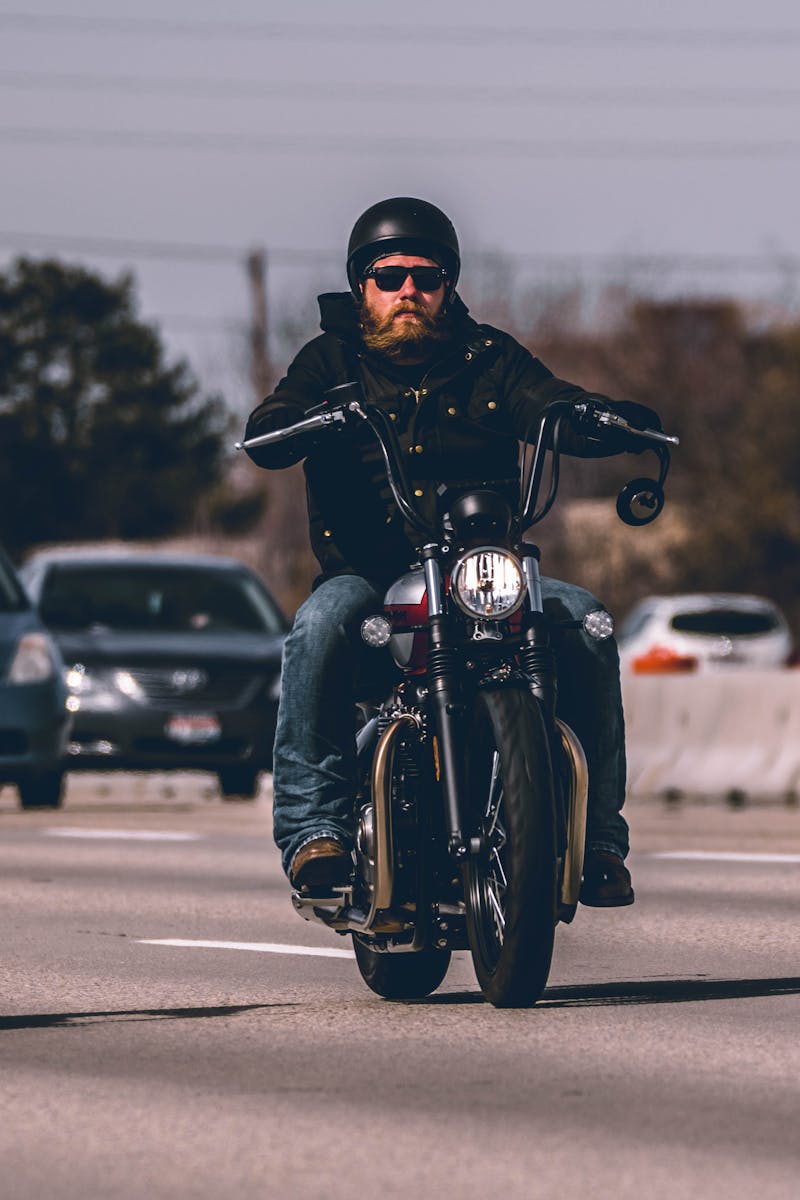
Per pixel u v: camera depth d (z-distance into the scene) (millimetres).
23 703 40750
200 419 169500
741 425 140625
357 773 18391
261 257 135125
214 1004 18953
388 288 18172
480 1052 16594
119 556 48250
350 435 17906
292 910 25594
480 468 18328
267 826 37812
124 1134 13969
